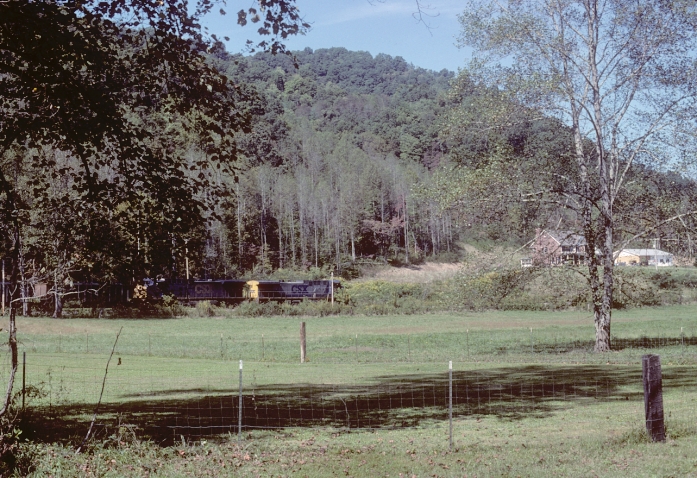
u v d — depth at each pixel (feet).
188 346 137.28
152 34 48.98
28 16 40.96
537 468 37.04
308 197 476.95
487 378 86.38
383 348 136.46
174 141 53.78
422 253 499.51
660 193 116.57
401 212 517.55
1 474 36.58
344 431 50.88
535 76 108.99
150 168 50.37
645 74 111.75
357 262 458.91
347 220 476.54
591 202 114.01
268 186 468.34
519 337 150.20
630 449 40.45
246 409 61.11
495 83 113.50
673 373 88.12
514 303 227.81
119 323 187.93
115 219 51.24
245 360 116.37
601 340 122.01
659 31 111.24
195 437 48.24
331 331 175.11
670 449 40.04
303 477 36.68
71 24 44.55
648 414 42.57
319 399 67.77
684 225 112.06
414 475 36.29
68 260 49.03
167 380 84.43
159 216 50.88
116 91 48.01
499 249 119.44
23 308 183.62
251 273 403.75
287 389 76.13
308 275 414.62
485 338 149.28
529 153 116.16
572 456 39.58
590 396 68.95
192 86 48.14
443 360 114.73
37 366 94.94
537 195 113.80
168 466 38.96
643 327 165.99
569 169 117.50
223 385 80.33
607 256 116.37
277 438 48.21
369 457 41.19
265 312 231.91
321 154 610.24
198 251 53.52
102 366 98.73
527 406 62.64
